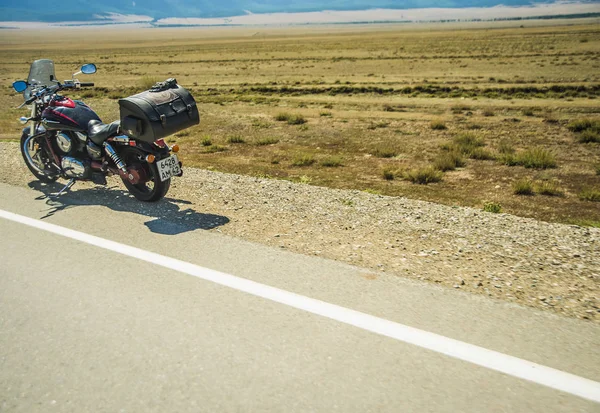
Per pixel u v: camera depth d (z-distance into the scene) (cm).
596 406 245
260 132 1533
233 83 3566
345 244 471
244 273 402
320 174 966
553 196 808
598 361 282
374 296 361
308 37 16788
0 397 263
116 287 384
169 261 429
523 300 357
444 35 12050
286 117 1800
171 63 6141
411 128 1591
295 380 268
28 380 276
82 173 634
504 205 751
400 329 316
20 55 9394
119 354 297
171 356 294
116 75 4503
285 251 451
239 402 252
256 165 1049
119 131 603
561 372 271
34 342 313
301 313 338
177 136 1479
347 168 1026
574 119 1705
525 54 5116
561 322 325
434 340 303
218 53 8281
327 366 279
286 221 544
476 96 2480
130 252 451
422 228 521
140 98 556
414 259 435
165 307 351
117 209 588
